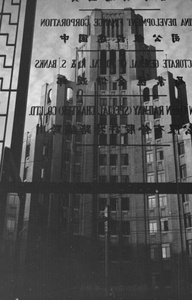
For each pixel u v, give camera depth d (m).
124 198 38.44
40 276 31.11
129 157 39.09
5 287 8.41
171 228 36.19
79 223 37.19
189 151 37.38
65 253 34.84
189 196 36.41
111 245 36.38
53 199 36.38
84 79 15.34
